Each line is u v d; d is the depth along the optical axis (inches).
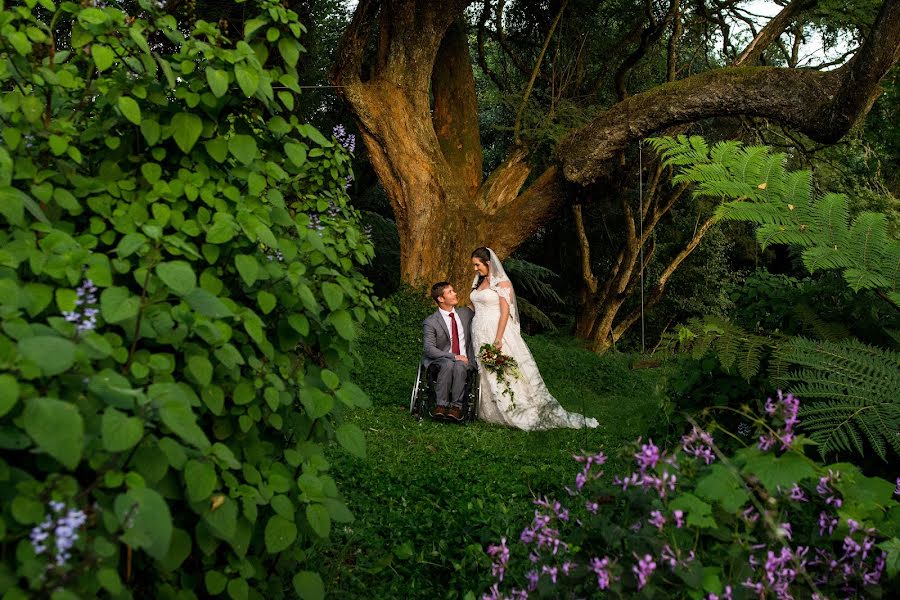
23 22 104.7
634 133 493.7
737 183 157.8
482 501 177.0
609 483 99.3
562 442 274.1
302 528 104.7
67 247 85.8
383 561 141.2
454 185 560.1
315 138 112.2
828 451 129.6
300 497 96.7
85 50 105.6
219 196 105.2
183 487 84.3
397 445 257.6
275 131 109.7
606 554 87.7
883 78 397.7
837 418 131.3
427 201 548.1
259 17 109.7
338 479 197.3
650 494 87.4
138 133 105.8
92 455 72.1
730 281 974.4
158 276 86.2
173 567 83.9
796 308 166.6
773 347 155.0
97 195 100.7
